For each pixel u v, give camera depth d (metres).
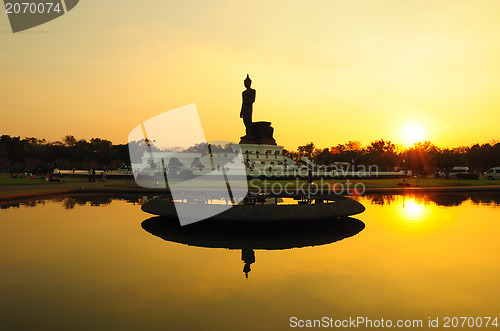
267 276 7.22
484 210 17.53
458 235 11.32
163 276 7.21
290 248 9.64
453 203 20.91
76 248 9.59
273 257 8.68
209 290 6.42
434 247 9.70
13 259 8.45
